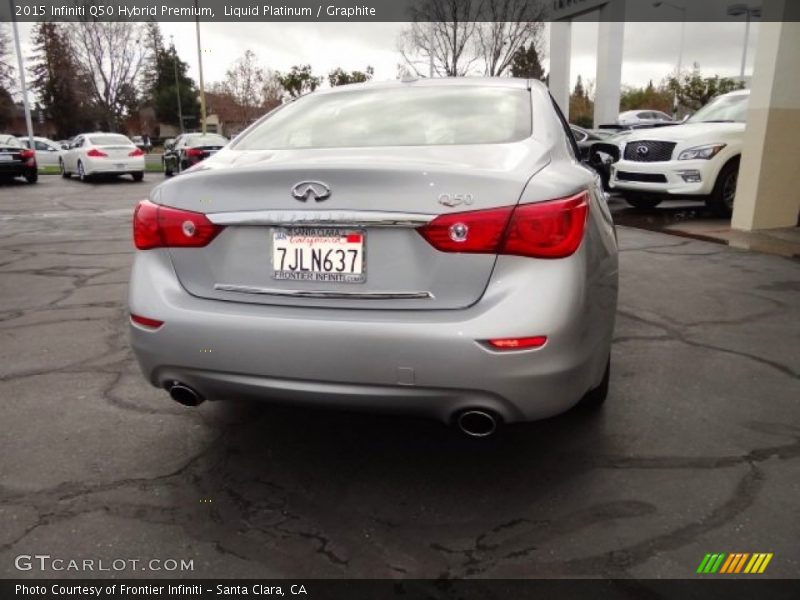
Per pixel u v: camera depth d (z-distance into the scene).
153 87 70.69
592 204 2.47
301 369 2.19
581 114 44.47
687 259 6.49
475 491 2.48
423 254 2.14
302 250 2.25
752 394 3.29
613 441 2.83
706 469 2.59
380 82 3.41
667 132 9.33
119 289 5.61
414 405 2.17
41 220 10.51
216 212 2.32
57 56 63.31
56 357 3.91
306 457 2.74
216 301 2.35
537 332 2.07
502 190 2.11
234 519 2.32
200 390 2.39
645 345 3.99
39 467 2.66
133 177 20.31
